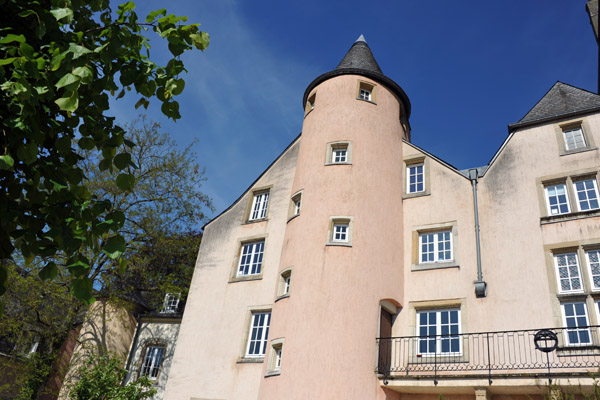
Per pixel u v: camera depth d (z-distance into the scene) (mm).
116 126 5930
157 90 5922
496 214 16469
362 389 14078
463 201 17312
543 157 16797
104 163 5805
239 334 18422
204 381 18094
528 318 14336
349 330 14766
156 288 25906
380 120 20000
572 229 15016
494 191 16938
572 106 17516
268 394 14758
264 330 18078
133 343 23031
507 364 13992
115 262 23547
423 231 17609
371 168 18375
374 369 14625
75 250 5039
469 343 14805
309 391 13852
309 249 16484
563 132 17156
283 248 17891
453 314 15641
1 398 22938
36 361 22234
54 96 5668
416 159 19453
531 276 14898
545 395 12453
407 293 16609
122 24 5781
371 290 15727
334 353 14344
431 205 17875
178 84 5805
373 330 15172
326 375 14023
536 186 16359
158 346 22594
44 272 5102
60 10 5219
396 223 17812
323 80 21766
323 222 16953
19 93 4758
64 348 25734
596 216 14828
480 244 16219
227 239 21375
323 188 17812
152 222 24688
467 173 18422
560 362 13297
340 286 15461
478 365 14328
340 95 20516
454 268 16219
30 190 5551
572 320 13938
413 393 14664
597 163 15781
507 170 17141
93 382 17922
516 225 15945
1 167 4609
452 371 14547
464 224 16844
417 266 16922
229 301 19500
